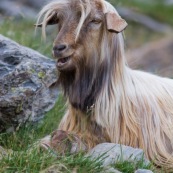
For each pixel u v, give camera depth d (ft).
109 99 42.68
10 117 43.34
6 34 70.03
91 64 41.42
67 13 41.14
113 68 42.52
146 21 171.83
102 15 41.24
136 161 40.11
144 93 44.57
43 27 42.32
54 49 39.93
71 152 40.75
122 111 43.09
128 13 165.37
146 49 119.34
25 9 123.24
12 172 36.76
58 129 44.34
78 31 39.86
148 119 43.88
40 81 43.50
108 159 39.47
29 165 37.11
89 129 43.19
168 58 113.91
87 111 42.37
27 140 43.65
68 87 42.78
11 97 42.19
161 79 47.39
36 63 43.65
